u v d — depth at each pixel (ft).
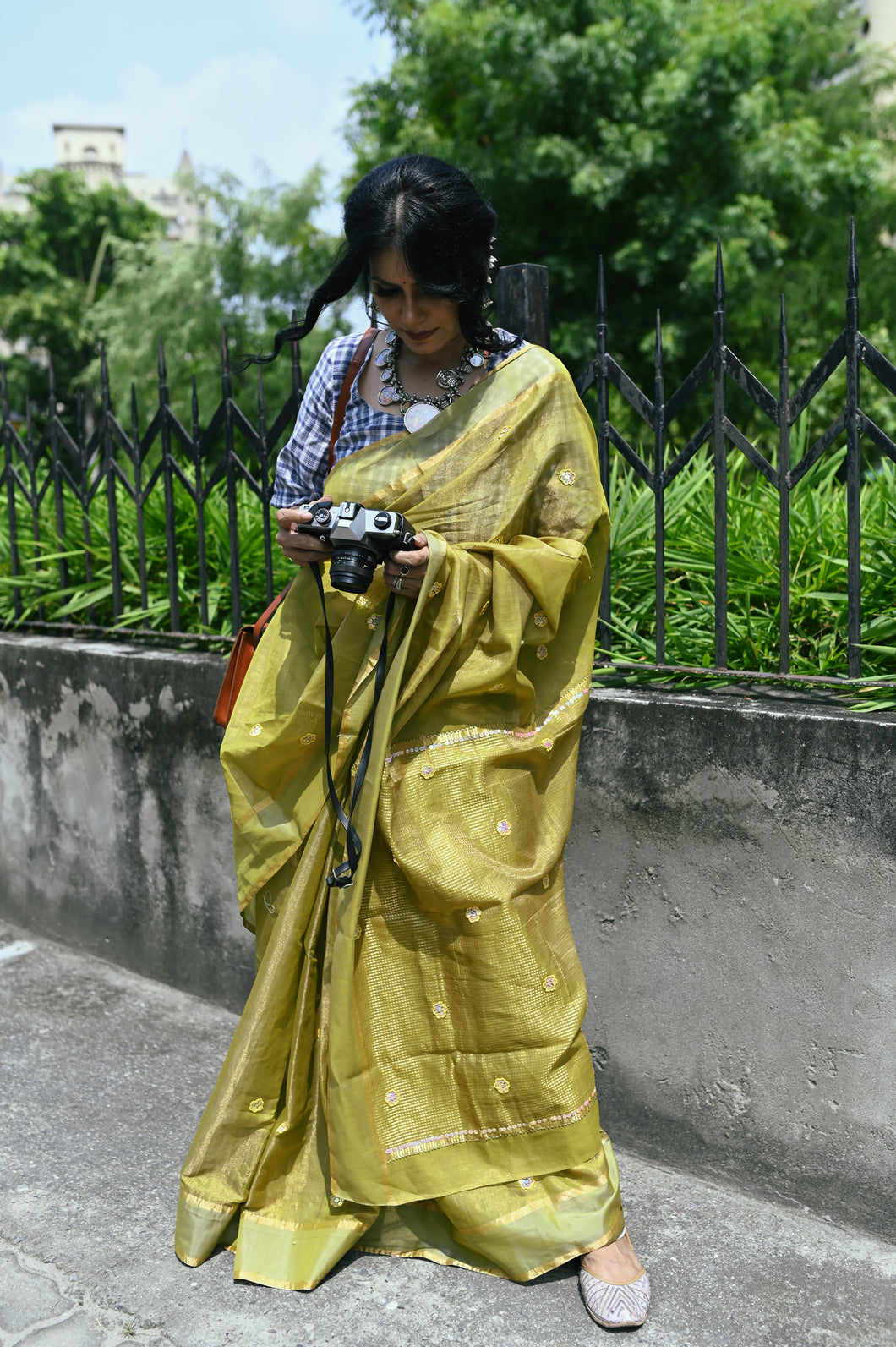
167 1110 7.78
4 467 11.68
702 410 39.24
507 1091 5.72
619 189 37.63
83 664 10.03
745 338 39.60
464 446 5.49
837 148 41.98
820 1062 6.37
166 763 9.47
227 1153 6.23
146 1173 7.02
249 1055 6.11
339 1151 5.79
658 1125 7.12
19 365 88.43
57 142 287.89
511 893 5.62
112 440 10.20
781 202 40.78
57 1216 6.57
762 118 38.63
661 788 6.80
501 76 39.19
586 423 5.74
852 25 45.62
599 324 7.26
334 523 5.27
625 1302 5.60
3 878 11.45
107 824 10.14
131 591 10.96
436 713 5.70
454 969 5.73
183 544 10.92
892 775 5.91
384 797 5.66
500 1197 5.83
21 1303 5.83
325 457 6.06
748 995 6.60
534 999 5.65
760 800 6.40
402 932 5.82
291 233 54.90
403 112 45.06
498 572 5.44
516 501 5.55
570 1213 5.75
